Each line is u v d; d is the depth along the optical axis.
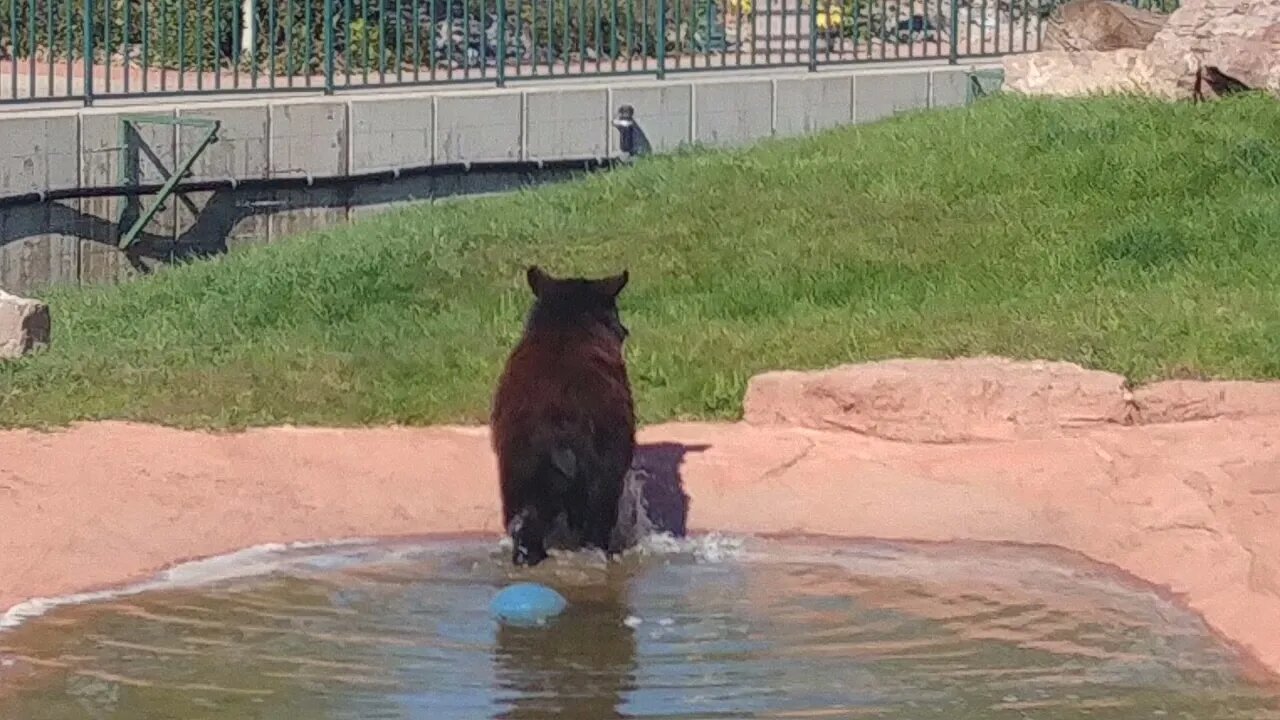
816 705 6.63
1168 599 7.95
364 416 10.17
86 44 15.59
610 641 7.32
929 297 11.97
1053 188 13.70
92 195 15.10
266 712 6.58
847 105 19.62
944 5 23.61
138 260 15.44
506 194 15.79
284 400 10.32
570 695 6.73
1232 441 9.32
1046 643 7.34
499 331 11.70
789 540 8.89
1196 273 12.02
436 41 18.58
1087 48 17.48
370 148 16.61
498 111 17.34
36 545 8.38
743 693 6.76
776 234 13.27
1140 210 13.22
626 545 8.67
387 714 6.55
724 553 8.64
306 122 16.22
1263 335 10.64
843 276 12.47
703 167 14.96
